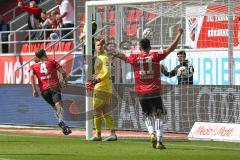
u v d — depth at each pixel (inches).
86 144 1280.8
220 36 1643.7
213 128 1411.2
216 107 1480.1
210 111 1487.5
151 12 1560.0
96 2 1391.5
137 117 1558.8
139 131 1558.8
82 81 1690.5
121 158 1045.2
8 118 1833.2
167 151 1155.9
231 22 1535.4
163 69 1250.0
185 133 1519.4
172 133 1537.9
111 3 1386.6
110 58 1369.3
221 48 1628.9
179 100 1525.6
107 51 1344.7
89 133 1384.1
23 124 1800.0
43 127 1744.6
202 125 1434.5
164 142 1347.2
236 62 1583.4
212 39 1660.9
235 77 1579.7
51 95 1462.8
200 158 1049.5
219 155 1093.8
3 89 1843.0
